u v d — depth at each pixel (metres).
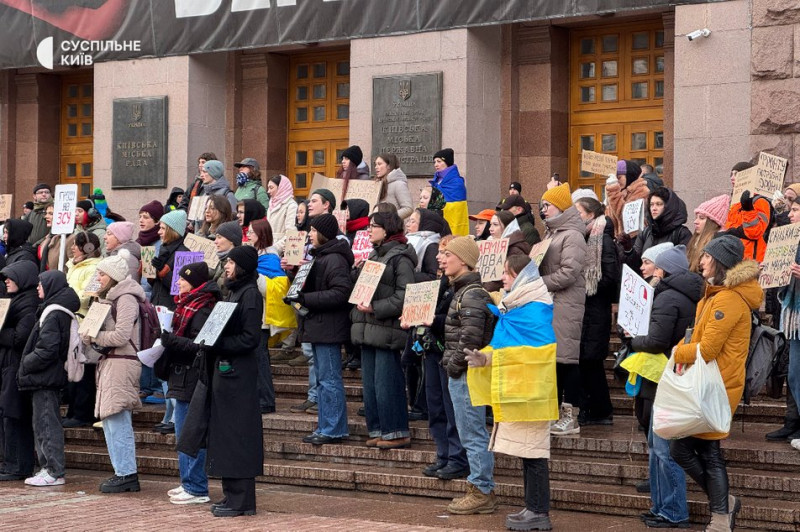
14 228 15.11
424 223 13.46
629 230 13.98
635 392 10.43
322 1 20.64
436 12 19.50
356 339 12.56
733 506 9.65
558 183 15.73
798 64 16.36
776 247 11.02
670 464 10.14
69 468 14.28
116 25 22.94
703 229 11.91
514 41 19.92
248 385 11.06
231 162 22.86
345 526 10.42
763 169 12.83
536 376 10.05
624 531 10.16
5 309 13.12
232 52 22.83
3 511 11.33
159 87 22.64
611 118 19.69
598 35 19.81
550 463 11.70
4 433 13.46
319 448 12.98
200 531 10.25
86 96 25.34
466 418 10.91
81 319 14.77
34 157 25.28
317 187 16.44
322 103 22.55
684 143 17.31
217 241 13.59
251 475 11.01
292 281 14.20
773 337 10.39
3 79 25.39
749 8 16.77
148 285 15.73
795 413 11.56
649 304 10.21
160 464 13.53
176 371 11.48
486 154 19.72
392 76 19.98
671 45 18.70
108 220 19.38
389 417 12.53
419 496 11.85
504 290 10.81
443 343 11.57
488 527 10.35
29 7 23.77
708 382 9.41
